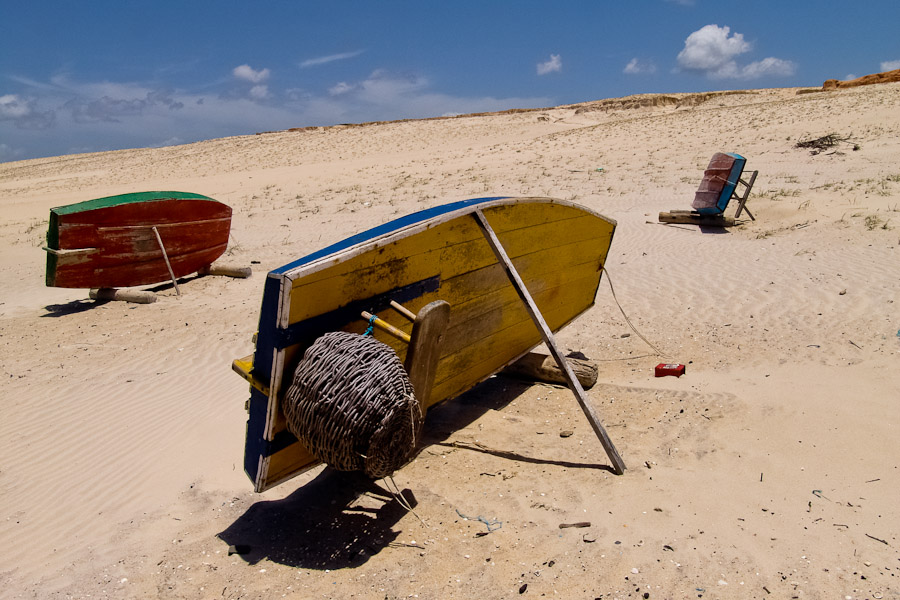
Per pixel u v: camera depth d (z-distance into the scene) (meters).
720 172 14.86
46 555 4.59
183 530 4.77
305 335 4.40
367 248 4.60
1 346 9.82
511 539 4.28
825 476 4.65
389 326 4.64
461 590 3.81
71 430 6.76
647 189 22.95
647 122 45.91
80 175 53.62
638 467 5.08
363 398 4.00
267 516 4.89
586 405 5.12
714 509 4.39
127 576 4.22
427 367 4.71
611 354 7.94
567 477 5.04
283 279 4.13
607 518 4.41
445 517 4.64
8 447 6.42
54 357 9.20
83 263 12.11
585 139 42.22
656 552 3.98
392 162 41.34
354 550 4.34
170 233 13.25
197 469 5.73
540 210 6.34
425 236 5.09
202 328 10.37
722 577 3.70
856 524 4.07
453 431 6.06
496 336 6.46
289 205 26.30
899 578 3.54
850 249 11.27
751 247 12.71
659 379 6.86
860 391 5.83
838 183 19.28
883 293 8.63
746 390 6.23
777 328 7.97
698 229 15.17
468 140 54.44
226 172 44.62
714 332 8.18
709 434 5.50
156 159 60.25
